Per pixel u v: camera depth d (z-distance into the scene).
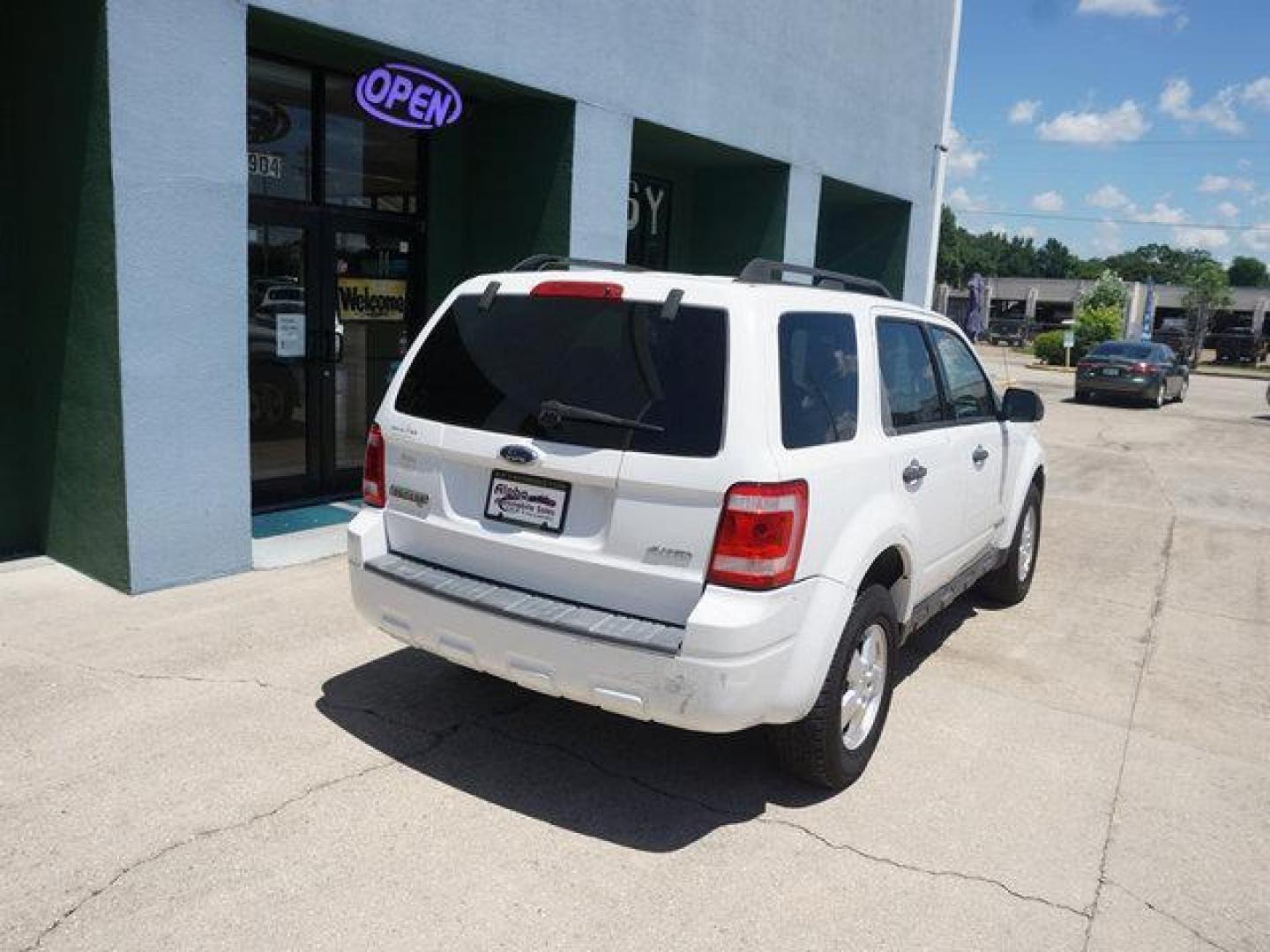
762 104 10.12
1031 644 5.70
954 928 3.06
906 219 14.00
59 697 4.20
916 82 13.29
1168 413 22.41
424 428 3.73
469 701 4.42
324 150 7.39
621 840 3.43
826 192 13.04
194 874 3.09
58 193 5.39
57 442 5.75
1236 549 8.42
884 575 4.25
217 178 5.47
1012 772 4.10
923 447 4.32
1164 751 4.38
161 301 5.32
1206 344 64.12
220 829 3.33
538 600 3.48
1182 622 6.28
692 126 9.15
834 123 11.55
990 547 5.67
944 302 74.62
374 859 3.23
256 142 7.00
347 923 2.91
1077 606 6.53
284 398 7.56
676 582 3.25
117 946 2.76
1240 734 4.61
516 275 3.81
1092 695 4.99
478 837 3.39
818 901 3.15
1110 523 9.33
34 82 5.41
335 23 6.01
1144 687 5.13
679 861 3.32
